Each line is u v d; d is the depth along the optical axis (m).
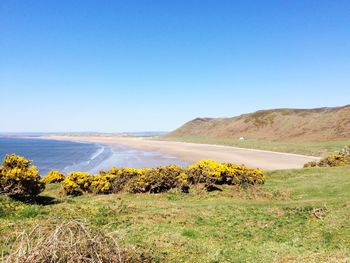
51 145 173.75
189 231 13.81
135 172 25.52
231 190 24.22
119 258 8.04
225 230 14.77
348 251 11.92
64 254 7.16
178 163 66.94
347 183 23.61
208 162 26.42
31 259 6.97
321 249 12.64
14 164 19.00
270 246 12.90
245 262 10.90
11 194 17.77
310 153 78.12
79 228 8.01
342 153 43.56
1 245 9.84
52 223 12.38
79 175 24.06
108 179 24.59
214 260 10.71
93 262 7.24
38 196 20.00
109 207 17.06
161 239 12.18
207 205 19.25
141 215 16.02
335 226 15.14
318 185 24.17
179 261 10.30
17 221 12.87
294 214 17.36
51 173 28.34
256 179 26.12
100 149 130.12
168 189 24.11
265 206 18.98
